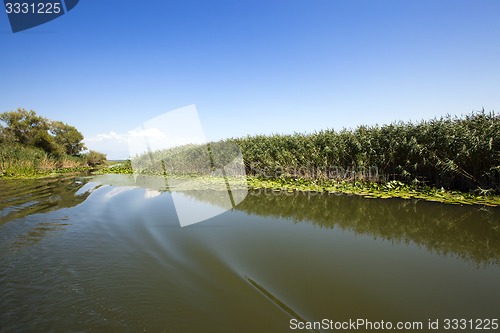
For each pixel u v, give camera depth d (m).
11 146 21.84
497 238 4.26
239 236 4.38
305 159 10.11
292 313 2.43
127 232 4.62
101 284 2.95
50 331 2.21
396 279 3.04
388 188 7.73
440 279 3.05
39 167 20.94
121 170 19.53
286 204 6.74
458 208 5.85
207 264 3.40
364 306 2.54
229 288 2.86
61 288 2.87
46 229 4.86
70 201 7.55
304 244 4.07
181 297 2.70
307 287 2.87
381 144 8.42
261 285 2.91
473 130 6.89
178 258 3.58
